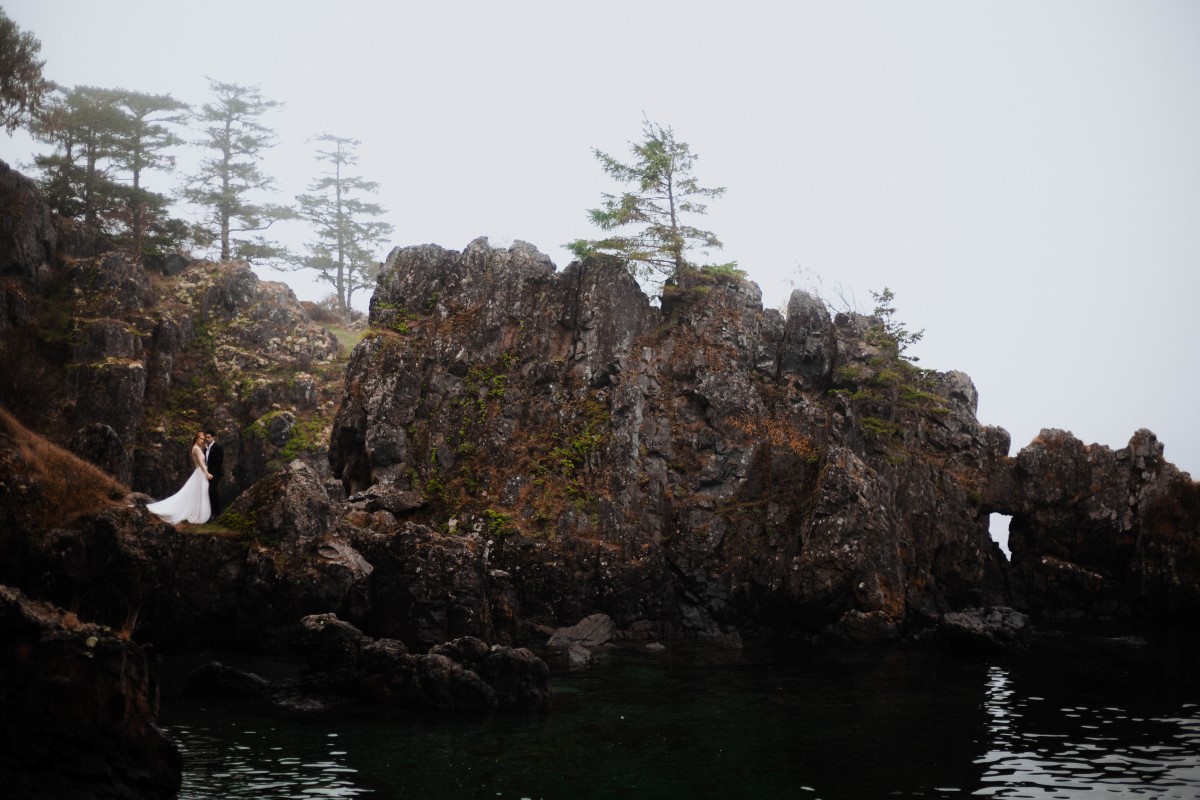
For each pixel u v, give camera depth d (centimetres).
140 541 2866
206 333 6862
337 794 1630
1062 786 1761
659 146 5172
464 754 1930
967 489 4866
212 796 1586
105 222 7725
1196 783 1780
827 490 4159
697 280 5069
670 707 2456
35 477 2866
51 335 5959
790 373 4925
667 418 4566
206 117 10169
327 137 11462
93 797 1404
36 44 5966
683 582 4222
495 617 3597
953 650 3516
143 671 1551
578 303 4759
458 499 4297
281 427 6334
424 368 4650
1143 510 4741
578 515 4194
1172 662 3284
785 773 1839
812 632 4106
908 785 1767
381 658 2439
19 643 1423
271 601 2956
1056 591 4778
